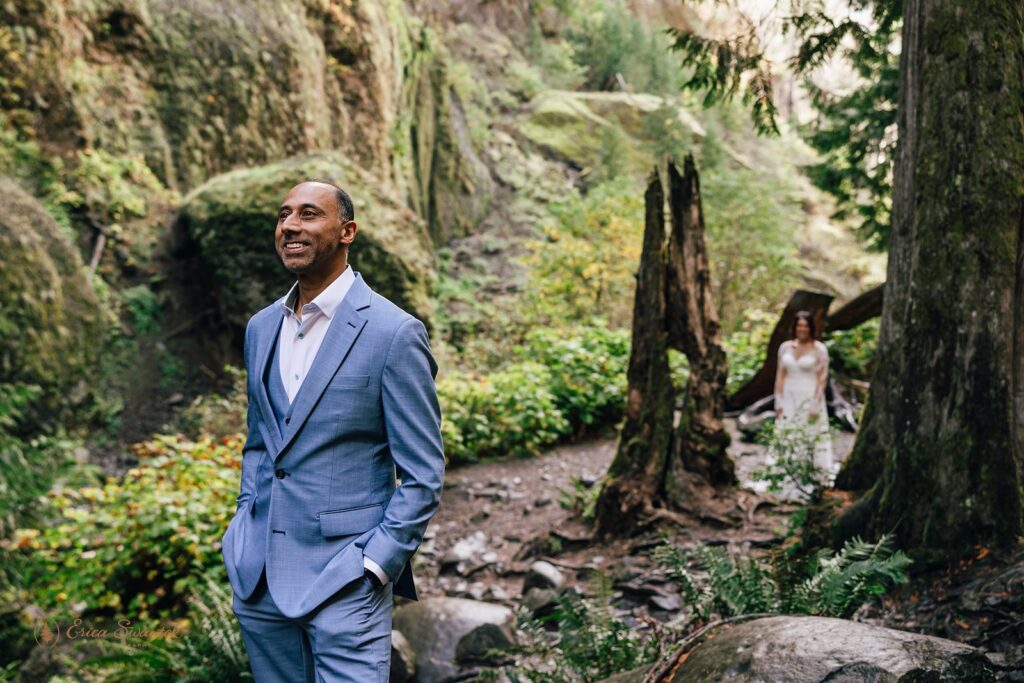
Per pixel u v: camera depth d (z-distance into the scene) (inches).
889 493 177.9
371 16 638.5
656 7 1123.9
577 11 1121.4
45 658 196.1
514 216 802.8
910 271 178.4
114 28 489.4
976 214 168.6
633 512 250.2
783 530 229.3
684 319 262.5
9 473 259.6
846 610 146.9
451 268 716.0
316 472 91.5
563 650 147.5
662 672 110.6
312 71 576.7
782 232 696.4
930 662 91.4
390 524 89.5
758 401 415.8
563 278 606.5
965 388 168.7
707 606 151.0
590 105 986.1
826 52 236.5
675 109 974.4
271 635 94.0
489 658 179.5
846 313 406.9
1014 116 168.7
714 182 677.3
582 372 423.8
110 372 398.9
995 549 161.8
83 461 350.0
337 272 96.2
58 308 358.9
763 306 665.0
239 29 539.2
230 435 380.8
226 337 452.8
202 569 239.0
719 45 235.1
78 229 431.2
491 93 942.4
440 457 93.4
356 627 88.6
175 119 501.7
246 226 450.0
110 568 240.8
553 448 390.0
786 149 1128.8
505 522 294.0
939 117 173.2
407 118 696.4
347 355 92.4
